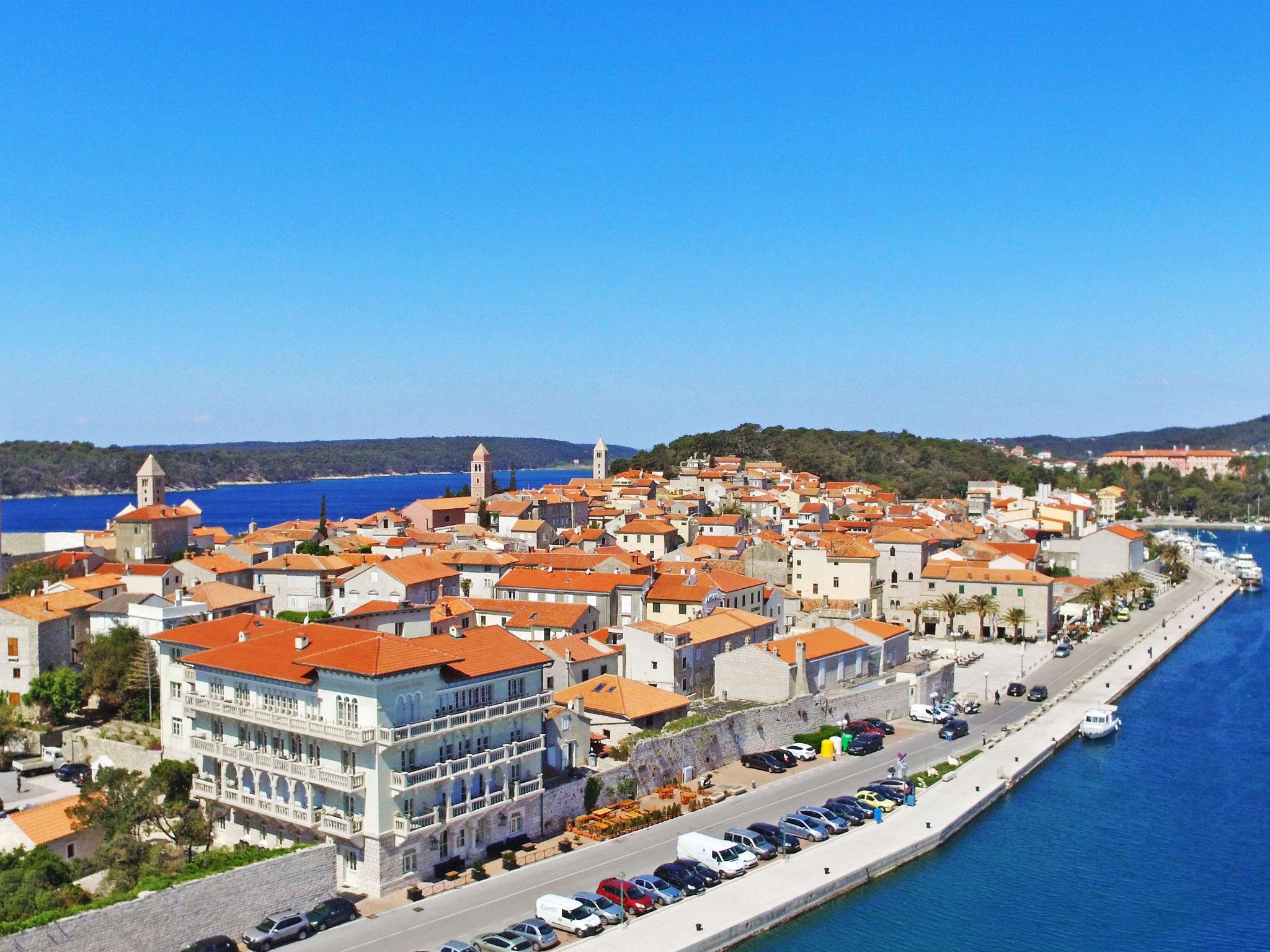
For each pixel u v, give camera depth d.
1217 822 109.19
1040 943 82.50
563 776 102.75
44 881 84.12
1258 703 162.88
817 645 145.38
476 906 81.94
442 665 91.12
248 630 109.62
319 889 82.88
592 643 138.62
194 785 95.75
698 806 106.12
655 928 79.12
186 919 75.00
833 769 121.06
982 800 111.06
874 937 82.69
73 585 158.00
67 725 128.75
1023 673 178.25
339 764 86.12
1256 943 83.12
